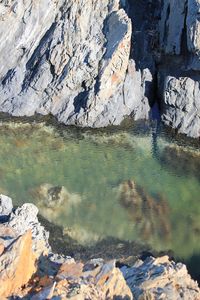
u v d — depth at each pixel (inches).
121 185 1732.3
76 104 1961.1
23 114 1948.8
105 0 2034.9
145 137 1918.1
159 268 1184.8
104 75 1910.7
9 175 1732.3
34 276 1057.5
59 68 1946.4
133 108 1980.8
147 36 2114.9
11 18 2001.7
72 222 1587.1
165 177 1771.7
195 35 1814.7
